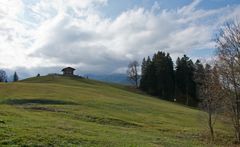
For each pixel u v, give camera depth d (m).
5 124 28.33
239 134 46.38
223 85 45.62
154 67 149.88
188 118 69.38
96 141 27.03
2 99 64.44
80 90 94.81
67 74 160.50
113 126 44.75
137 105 77.25
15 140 22.61
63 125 34.50
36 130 27.25
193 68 145.62
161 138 37.69
